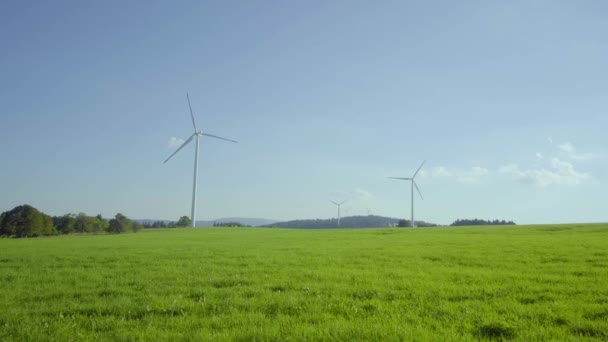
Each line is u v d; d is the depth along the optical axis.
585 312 9.56
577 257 21.50
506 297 11.53
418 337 7.78
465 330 8.31
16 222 118.06
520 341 7.55
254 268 19.47
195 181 110.62
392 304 10.98
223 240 51.09
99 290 14.07
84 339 8.20
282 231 96.69
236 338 7.98
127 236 74.69
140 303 11.59
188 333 8.38
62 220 143.88
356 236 55.62
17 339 8.29
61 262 24.73
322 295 12.22
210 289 13.65
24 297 13.16
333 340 7.73
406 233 61.72
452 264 20.14
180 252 30.52
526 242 33.69
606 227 61.53
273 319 9.55
